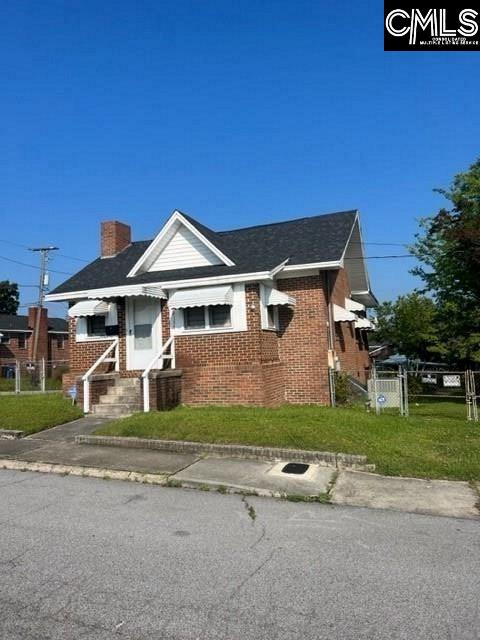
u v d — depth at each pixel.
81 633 3.30
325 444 8.37
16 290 70.94
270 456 8.10
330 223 17.39
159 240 15.38
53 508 5.99
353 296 23.73
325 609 3.61
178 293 13.80
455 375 12.43
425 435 9.09
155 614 3.54
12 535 5.09
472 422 10.45
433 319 24.02
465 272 18.41
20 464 8.07
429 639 3.25
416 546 4.84
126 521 5.52
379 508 6.04
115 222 19.44
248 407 12.45
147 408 12.16
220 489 6.74
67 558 4.51
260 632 3.32
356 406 14.40
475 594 3.85
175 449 8.71
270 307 14.62
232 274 13.36
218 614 3.54
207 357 13.74
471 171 20.28
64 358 52.38
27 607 3.64
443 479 7.14
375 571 4.25
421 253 21.83
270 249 15.94
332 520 5.61
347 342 19.11
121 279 15.55
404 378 11.95
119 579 4.09
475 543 4.92
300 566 4.35
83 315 14.73
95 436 9.36
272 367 13.95
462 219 16.50
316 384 14.71
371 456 7.88
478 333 20.45
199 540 4.96
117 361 14.92
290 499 6.37
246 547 4.79
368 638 3.26
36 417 11.12
